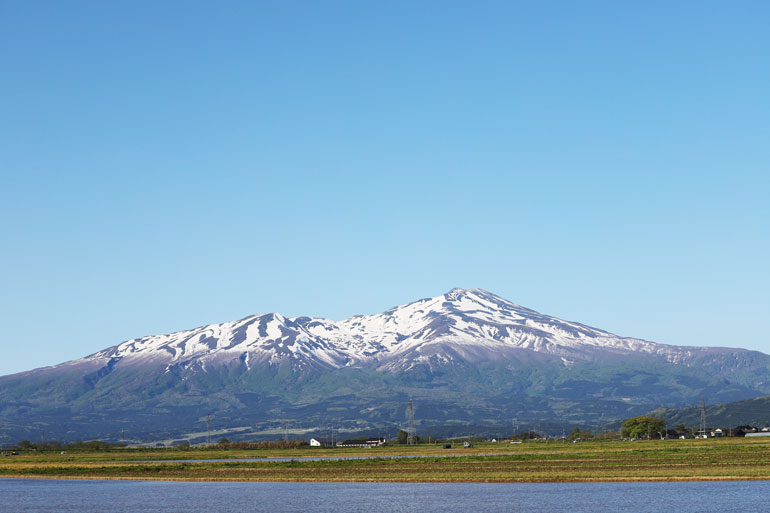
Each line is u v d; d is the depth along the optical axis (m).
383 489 164.38
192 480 197.00
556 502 136.38
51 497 164.62
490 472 188.00
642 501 134.00
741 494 138.62
